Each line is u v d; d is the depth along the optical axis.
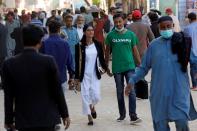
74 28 23.59
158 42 12.07
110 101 20.64
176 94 11.87
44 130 9.26
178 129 11.99
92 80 16.27
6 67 9.30
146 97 16.70
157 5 43.66
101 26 30.55
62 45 15.85
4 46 23.77
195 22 22.73
